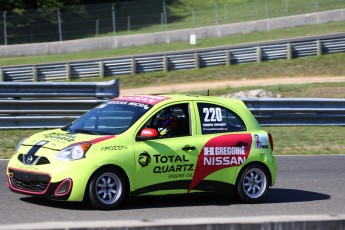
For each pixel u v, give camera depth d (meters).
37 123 41.25
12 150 37.22
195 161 23.25
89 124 23.45
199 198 25.56
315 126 49.59
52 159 21.34
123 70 83.38
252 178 24.80
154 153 22.41
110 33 125.81
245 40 115.38
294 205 24.95
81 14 127.44
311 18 129.00
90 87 42.88
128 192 22.17
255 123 25.17
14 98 41.09
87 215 21.09
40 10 124.50
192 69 86.44
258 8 140.88
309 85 76.44
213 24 131.25
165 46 114.31
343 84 77.38
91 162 21.28
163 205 23.62
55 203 23.06
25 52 112.00
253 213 22.88
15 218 20.56
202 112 23.94
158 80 82.62
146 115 22.80
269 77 84.38
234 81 82.44
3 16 115.88
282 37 115.88
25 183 22.02
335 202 26.05
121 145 21.94
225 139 24.03
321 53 91.19
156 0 136.88
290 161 38.12
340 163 37.94
